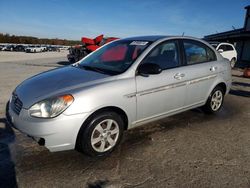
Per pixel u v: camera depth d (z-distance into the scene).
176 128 4.29
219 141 3.81
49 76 3.62
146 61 3.65
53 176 2.81
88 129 3.04
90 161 3.13
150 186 2.66
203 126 4.43
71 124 2.88
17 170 2.90
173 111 4.09
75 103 2.89
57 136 2.85
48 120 2.81
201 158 3.27
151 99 3.62
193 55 4.40
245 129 4.34
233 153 3.43
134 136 3.92
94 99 3.00
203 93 4.58
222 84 5.04
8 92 6.98
